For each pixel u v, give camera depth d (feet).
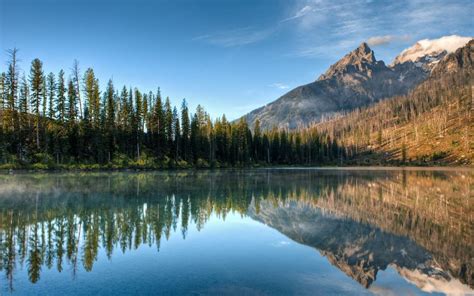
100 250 45.19
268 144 445.37
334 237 53.62
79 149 219.00
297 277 35.40
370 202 94.53
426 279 35.55
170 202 89.66
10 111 196.34
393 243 50.29
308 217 71.31
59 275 35.32
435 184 156.35
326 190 126.93
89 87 246.27
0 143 182.91
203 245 48.16
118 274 35.70
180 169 274.98
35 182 128.67
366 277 35.81
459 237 54.03
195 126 328.49
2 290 31.30
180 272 36.50
